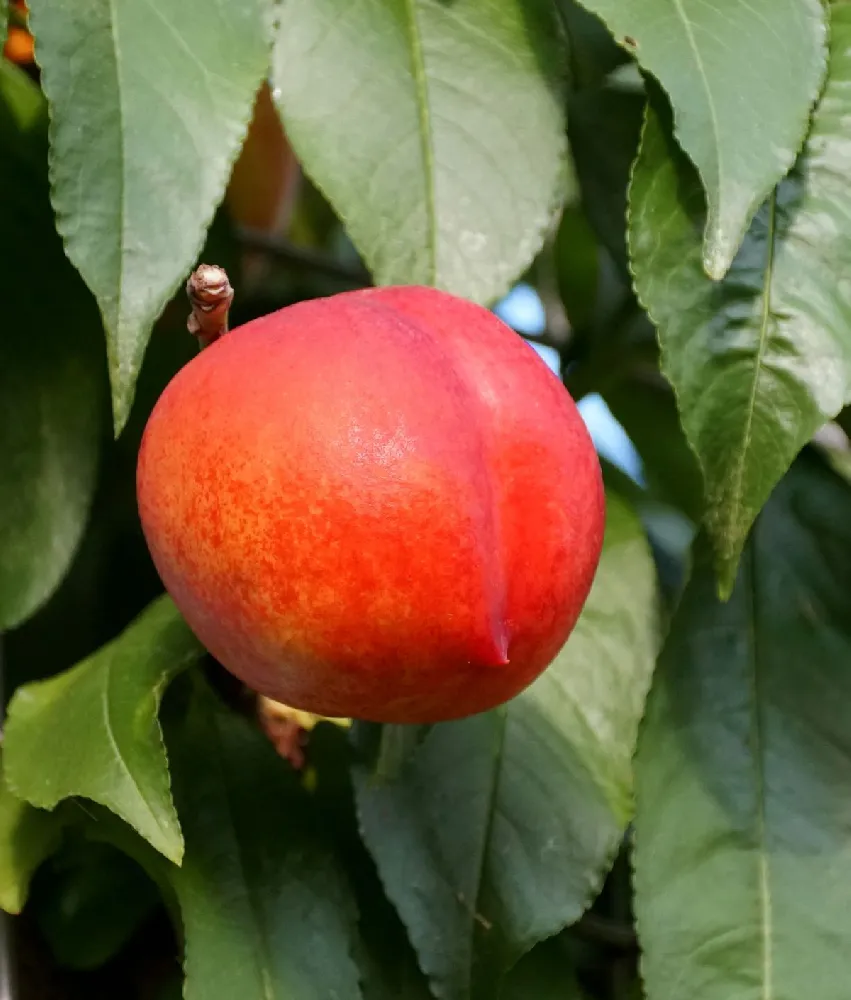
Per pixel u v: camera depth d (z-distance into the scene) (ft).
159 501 1.14
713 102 1.20
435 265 1.23
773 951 1.28
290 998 1.23
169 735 1.30
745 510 1.22
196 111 1.19
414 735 1.28
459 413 1.13
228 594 1.13
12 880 1.24
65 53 1.17
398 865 1.26
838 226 1.24
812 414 1.22
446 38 1.26
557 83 1.26
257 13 1.21
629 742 1.29
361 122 1.24
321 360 1.12
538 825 1.27
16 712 1.27
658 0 1.22
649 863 1.29
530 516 1.14
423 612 1.11
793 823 1.30
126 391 1.15
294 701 1.16
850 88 1.25
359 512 1.10
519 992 1.29
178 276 1.17
